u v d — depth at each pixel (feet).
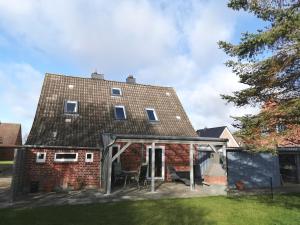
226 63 35.06
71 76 69.77
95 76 74.79
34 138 51.31
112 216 30.32
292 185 59.00
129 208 34.12
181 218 29.71
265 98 35.29
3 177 67.82
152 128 63.46
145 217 29.99
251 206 36.01
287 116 31.32
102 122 60.18
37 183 47.85
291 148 59.82
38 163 50.21
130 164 58.90
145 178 53.16
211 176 46.83
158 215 30.86
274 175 58.34
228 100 37.24
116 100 67.87
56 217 29.68
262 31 32.35
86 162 53.52
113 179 53.01
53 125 55.11
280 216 30.73
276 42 31.40
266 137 32.71
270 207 35.58
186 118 70.95
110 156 45.52
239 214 31.55
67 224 27.32
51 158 51.24
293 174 63.26
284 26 29.73
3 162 133.59
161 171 61.41
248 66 33.91
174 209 33.73
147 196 42.80
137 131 60.90
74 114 59.31
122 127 60.75
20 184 45.50
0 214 30.83
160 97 75.15
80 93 65.57
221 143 50.72
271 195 45.65
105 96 67.77
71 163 52.47
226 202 38.47
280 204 37.78
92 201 38.75
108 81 73.05
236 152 55.98
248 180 55.72
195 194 45.06
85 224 27.40
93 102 64.44
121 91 71.26
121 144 58.54
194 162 65.67
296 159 62.95
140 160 59.98
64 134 54.08
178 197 42.24
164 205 35.96
